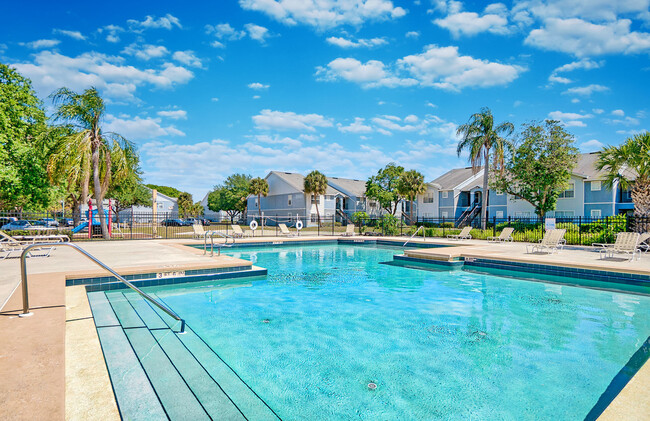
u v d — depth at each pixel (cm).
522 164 2775
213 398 303
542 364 418
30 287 584
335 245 2034
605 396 343
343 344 486
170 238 1962
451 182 4150
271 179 4888
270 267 1202
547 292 815
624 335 520
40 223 2806
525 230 2036
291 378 382
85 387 275
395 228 2547
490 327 561
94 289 740
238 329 547
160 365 372
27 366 277
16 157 1998
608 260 1037
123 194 3678
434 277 1011
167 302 704
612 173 1433
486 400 336
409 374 393
